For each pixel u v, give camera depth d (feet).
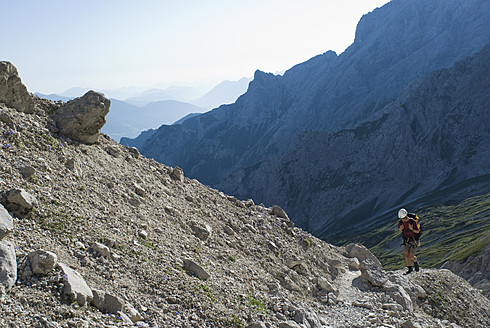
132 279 41.11
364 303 64.59
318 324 51.26
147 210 59.36
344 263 88.84
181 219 63.87
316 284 70.69
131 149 77.97
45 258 32.40
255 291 54.34
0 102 54.08
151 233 53.47
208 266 53.83
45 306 29.55
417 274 85.56
